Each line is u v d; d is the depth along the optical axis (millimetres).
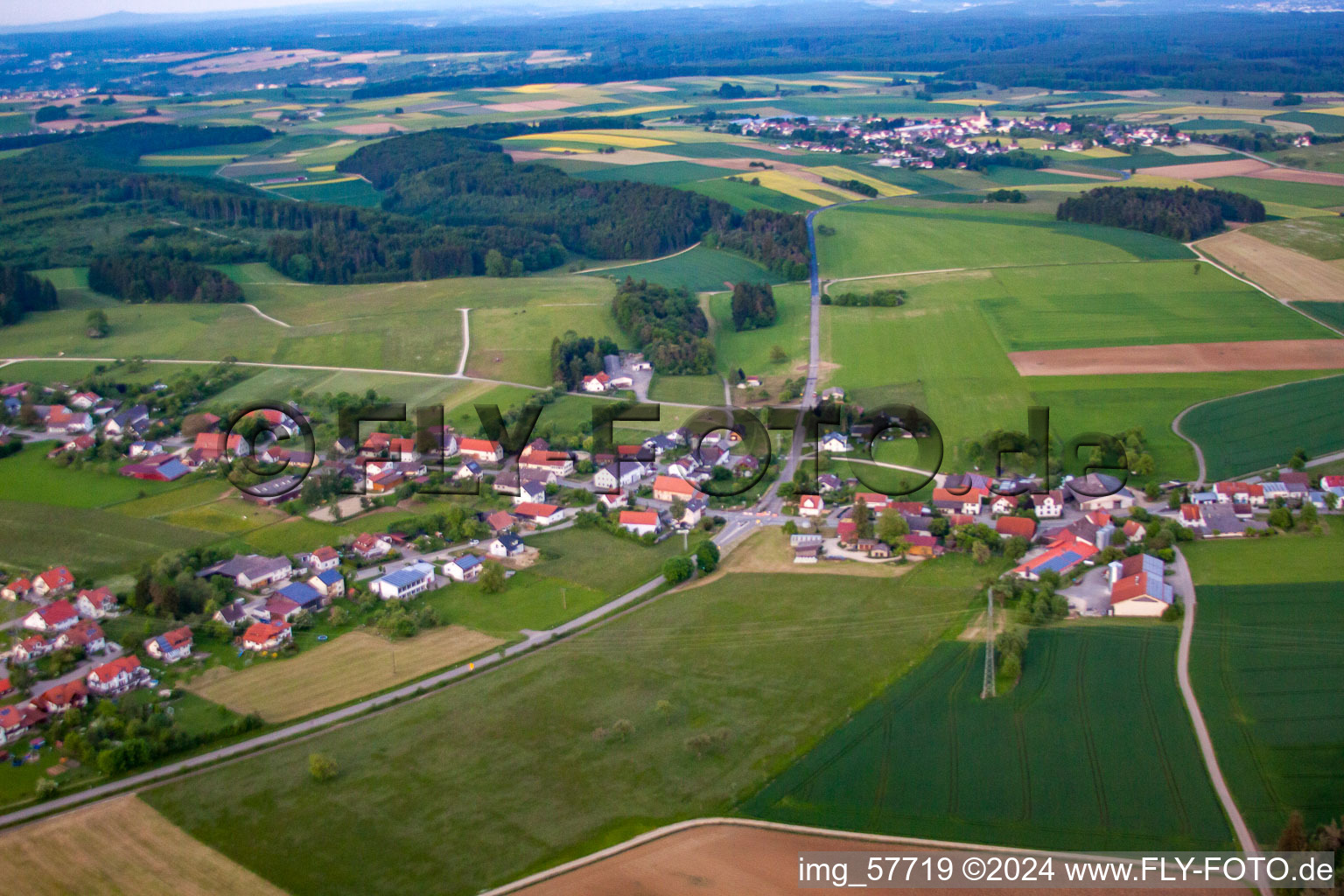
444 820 98812
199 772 107250
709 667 124188
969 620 132125
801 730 111062
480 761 107500
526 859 93438
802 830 96188
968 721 110875
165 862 94312
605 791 102438
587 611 139625
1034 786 100250
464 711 116562
